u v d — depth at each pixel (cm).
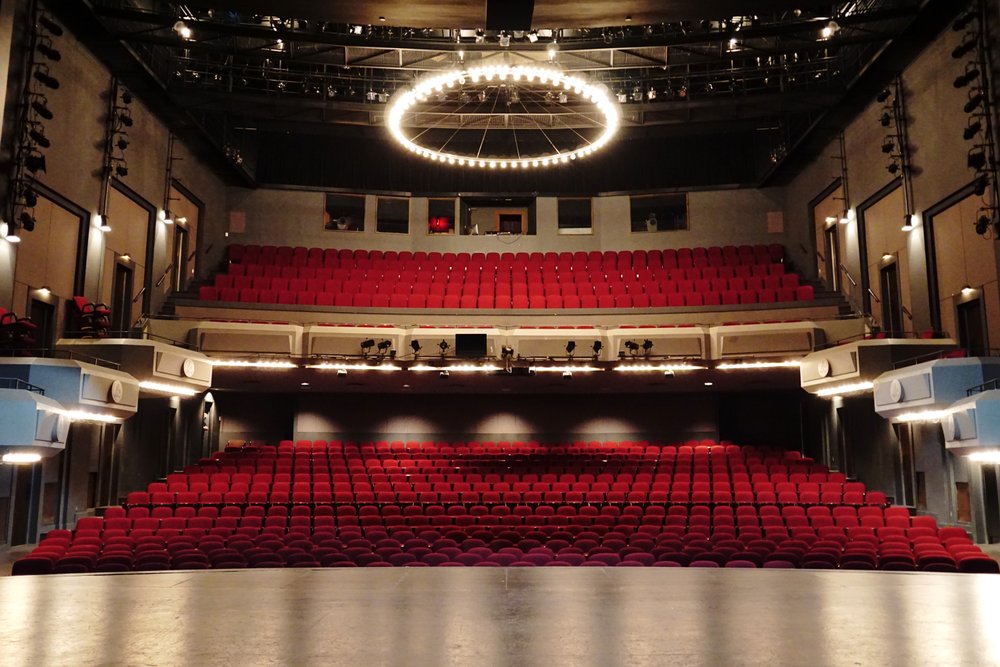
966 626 249
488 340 1359
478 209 1847
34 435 767
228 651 214
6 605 291
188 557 696
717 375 1341
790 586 346
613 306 1523
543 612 276
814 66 1395
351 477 1172
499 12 1034
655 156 1800
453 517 940
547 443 1576
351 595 317
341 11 1048
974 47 993
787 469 1205
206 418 1485
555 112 1569
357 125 1563
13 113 959
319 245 1734
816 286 1538
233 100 1411
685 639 230
